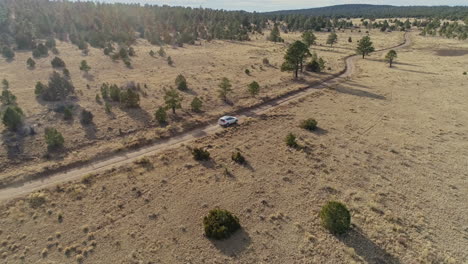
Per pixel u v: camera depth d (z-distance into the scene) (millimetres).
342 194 30375
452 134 44688
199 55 100875
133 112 50188
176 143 42031
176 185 31688
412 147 40500
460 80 74438
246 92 62750
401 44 139375
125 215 27234
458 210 28094
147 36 134125
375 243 24078
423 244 23969
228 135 44062
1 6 138125
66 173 33969
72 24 135750
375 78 76812
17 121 40969
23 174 32844
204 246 23859
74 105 51312
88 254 23016
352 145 40938
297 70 76125
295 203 29000
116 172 33969
